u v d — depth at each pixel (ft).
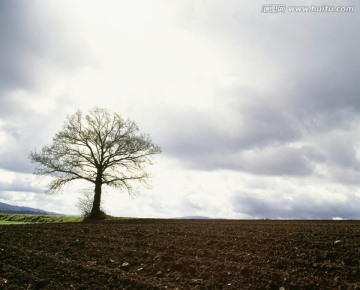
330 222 67.05
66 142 127.03
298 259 32.83
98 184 125.59
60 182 122.62
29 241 47.03
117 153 128.77
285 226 58.23
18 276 30.07
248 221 78.48
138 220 93.81
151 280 29.14
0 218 142.92
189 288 27.17
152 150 132.05
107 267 33.19
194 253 37.42
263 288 26.71
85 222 87.10
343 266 29.96
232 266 31.78
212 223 72.08
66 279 29.71
